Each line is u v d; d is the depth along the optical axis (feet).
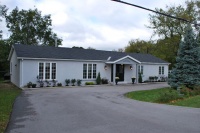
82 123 24.72
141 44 192.24
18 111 31.58
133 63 90.17
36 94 51.75
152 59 107.96
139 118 27.12
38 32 156.04
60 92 56.29
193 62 59.57
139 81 95.91
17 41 149.38
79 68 80.89
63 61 77.25
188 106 36.40
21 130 22.03
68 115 28.89
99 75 84.89
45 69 73.61
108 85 81.51
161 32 131.23
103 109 33.14
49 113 30.19
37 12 155.53
